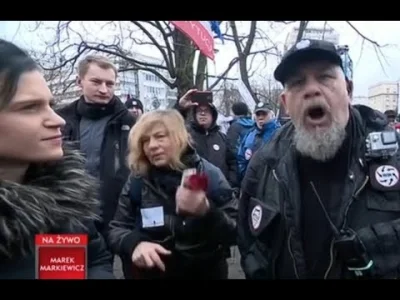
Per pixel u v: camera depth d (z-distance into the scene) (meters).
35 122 1.02
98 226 1.94
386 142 1.30
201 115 3.57
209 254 1.63
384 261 1.26
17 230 0.99
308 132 1.35
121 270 1.90
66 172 1.12
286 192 1.40
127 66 8.38
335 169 1.36
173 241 1.65
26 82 1.01
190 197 1.56
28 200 1.01
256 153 1.56
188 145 1.78
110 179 2.42
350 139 1.36
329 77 1.32
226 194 1.75
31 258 1.04
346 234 1.28
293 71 1.34
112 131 2.53
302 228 1.38
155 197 1.73
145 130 1.77
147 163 1.79
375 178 1.29
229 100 7.86
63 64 7.26
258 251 1.46
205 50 4.25
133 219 1.84
